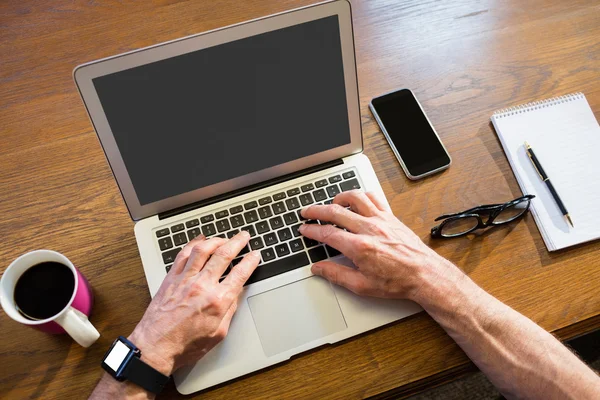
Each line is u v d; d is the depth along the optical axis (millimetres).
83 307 749
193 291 735
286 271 806
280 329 771
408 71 984
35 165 890
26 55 966
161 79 716
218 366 749
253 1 1029
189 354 728
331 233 792
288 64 756
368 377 760
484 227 844
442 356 771
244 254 811
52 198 869
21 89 941
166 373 709
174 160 791
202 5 1019
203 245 778
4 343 768
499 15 1038
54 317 675
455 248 840
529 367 708
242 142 808
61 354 763
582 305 807
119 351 695
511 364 713
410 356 771
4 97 934
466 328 735
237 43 720
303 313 780
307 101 798
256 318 774
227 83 745
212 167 817
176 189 821
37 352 764
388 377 761
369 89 968
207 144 792
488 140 929
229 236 829
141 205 817
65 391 748
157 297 754
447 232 853
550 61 995
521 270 828
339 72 786
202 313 723
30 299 728
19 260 720
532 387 702
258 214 842
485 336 728
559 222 848
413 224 862
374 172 891
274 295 789
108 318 789
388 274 758
